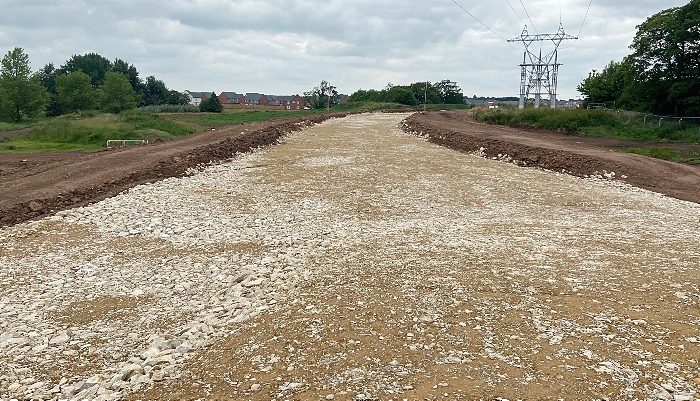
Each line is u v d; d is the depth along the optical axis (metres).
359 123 51.50
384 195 17.39
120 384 5.73
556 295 8.18
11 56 66.12
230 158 25.67
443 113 71.06
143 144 29.64
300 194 17.42
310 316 7.34
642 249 10.99
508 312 7.46
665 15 42.38
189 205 15.52
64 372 6.24
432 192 17.95
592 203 16.22
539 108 51.78
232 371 5.88
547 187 18.94
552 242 11.59
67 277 9.59
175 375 5.90
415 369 5.76
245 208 15.30
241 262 10.30
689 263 9.92
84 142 34.19
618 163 21.69
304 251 10.87
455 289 8.41
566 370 5.75
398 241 11.66
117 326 7.55
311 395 5.25
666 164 21.97
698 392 5.31
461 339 6.56
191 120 59.81
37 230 12.62
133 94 95.50
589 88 63.22
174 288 9.01
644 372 5.73
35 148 30.80
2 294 8.78
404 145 32.56
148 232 12.58
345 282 8.82
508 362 5.93
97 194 16.41
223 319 7.55
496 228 13.03
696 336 6.69
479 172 22.34
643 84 44.62
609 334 6.74
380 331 6.80
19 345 6.90
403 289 8.43
